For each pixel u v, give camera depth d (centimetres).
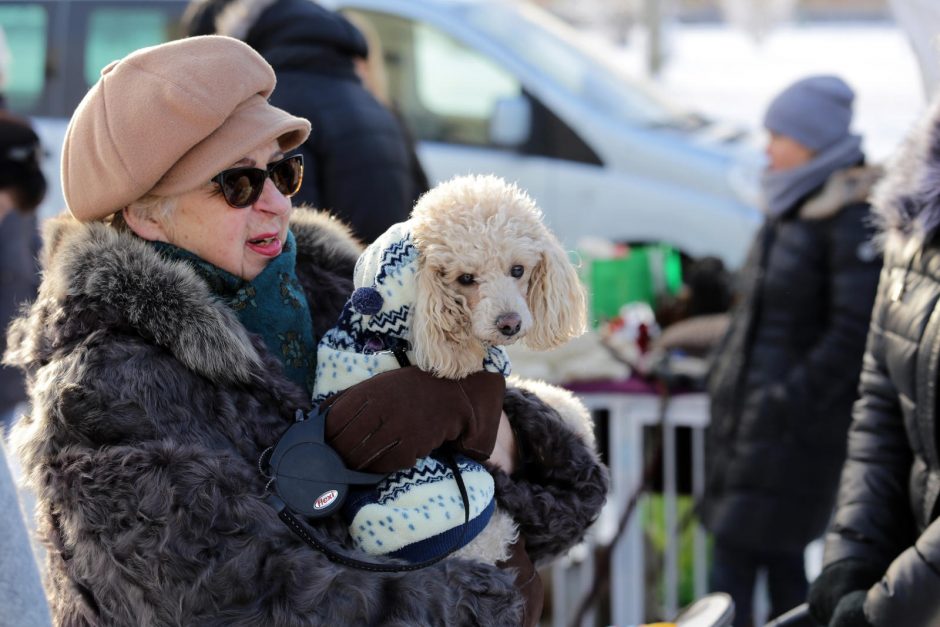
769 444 339
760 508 341
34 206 383
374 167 304
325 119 301
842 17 3366
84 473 151
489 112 622
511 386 198
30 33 636
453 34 623
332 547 158
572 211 612
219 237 176
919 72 291
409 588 155
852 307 326
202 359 161
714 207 589
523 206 163
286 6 310
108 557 149
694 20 3397
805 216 336
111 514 148
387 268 162
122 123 165
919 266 211
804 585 360
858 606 207
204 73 168
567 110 614
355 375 168
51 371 159
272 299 186
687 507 419
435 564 164
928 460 209
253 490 155
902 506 223
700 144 610
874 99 1571
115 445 153
